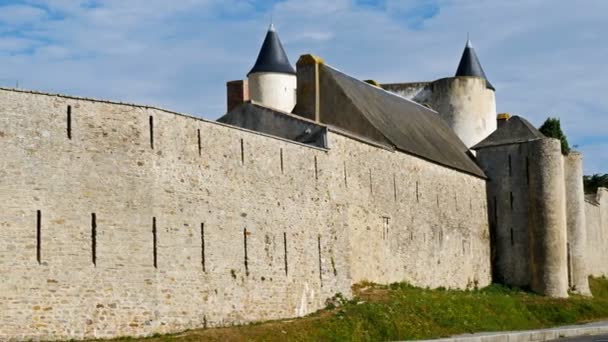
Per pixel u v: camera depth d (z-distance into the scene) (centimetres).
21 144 2748
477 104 6706
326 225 4009
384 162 4666
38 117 2802
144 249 3025
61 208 2812
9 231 2683
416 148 5075
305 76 5109
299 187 3853
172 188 3166
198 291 3225
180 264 3158
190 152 3269
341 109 4978
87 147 2911
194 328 3184
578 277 6131
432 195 5166
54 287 2759
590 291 6462
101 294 2877
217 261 3331
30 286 2705
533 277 5700
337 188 4147
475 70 7088
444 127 6325
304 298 3788
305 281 3809
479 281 5659
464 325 4191
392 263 4647
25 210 2727
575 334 4175
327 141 4119
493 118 6869
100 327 2859
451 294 4838
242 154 3534
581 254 6166
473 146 6372
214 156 3384
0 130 2711
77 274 2822
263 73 6275
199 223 3269
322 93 5053
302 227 3838
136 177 3034
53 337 2736
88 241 2867
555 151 5741
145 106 3095
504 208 5884
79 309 2812
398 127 5228
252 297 3488
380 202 4575
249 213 3528
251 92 6325
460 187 5538
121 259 2950
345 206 4184
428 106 6706
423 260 4978
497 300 5012
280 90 6266
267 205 3638
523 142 5844
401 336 3719
